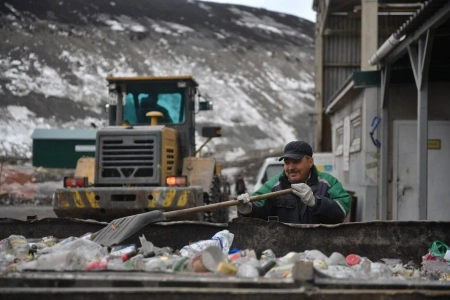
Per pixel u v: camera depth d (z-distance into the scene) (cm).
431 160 1233
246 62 12775
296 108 10888
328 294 283
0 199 2616
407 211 1240
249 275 318
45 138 3634
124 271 313
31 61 9131
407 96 1246
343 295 283
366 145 1262
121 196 1062
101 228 519
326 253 478
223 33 14512
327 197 541
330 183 552
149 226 500
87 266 348
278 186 558
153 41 12181
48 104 8012
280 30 16225
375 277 356
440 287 288
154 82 1277
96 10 11931
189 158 1219
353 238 478
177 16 14462
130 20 12731
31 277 295
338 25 2766
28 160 3978
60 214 1077
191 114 1291
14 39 9444
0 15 9456
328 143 2848
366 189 1254
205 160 1215
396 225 476
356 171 1430
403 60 1202
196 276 295
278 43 14875
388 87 1205
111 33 11588
